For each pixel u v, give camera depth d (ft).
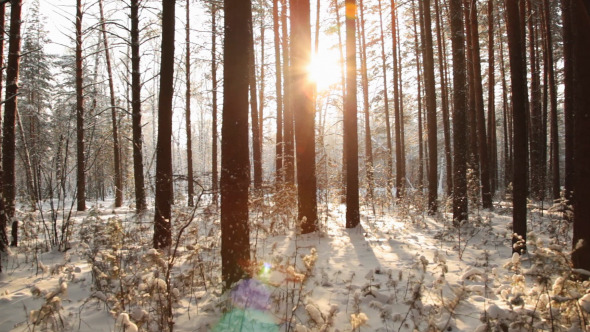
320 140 40.83
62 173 23.98
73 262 20.40
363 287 14.47
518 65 21.44
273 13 53.11
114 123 64.23
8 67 27.84
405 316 12.67
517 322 10.48
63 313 13.61
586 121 14.70
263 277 14.29
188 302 14.24
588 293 10.91
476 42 48.06
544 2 55.67
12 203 25.84
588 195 14.64
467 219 31.53
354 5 29.04
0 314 13.66
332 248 23.38
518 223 21.50
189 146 52.95
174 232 22.36
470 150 52.60
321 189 36.19
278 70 51.21
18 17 28.35
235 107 14.80
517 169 21.62
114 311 12.41
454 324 12.50
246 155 15.05
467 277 12.45
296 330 9.71
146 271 14.34
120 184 63.98
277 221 26.84
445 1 57.57
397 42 70.95
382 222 34.83
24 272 18.48
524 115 21.48
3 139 27.22
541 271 11.09
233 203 14.65
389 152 53.52
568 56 36.17
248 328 11.87
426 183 76.84
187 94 52.85
